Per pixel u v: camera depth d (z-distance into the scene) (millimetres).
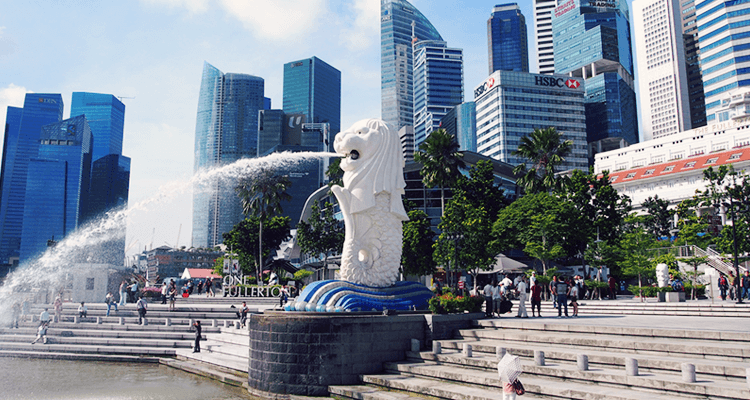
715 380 10156
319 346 14469
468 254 35344
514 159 133500
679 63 177000
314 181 167375
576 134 138875
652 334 13359
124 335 24547
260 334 15320
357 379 14523
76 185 177750
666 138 87938
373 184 17594
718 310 20797
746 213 42250
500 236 38969
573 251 39750
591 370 11516
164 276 135125
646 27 187625
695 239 45094
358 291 16734
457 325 16875
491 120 140500
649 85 184750
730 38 119688
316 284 16641
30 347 23766
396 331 15578
